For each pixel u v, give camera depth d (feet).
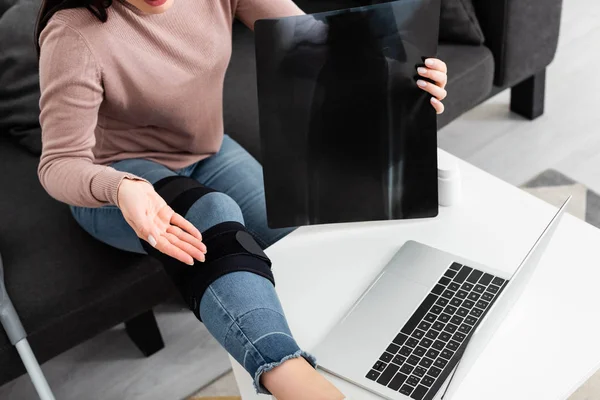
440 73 4.27
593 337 3.79
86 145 4.58
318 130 4.41
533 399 3.57
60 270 5.27
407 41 4.23
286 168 4.49
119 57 4.57
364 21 4.19
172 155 5.28
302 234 4.62
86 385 6.07
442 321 3.91
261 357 3.73
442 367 3.70
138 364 6.16
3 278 5.21
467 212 4.60
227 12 5.04
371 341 3.90
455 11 6.51
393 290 4.13
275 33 4.22
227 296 3.95
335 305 4.17
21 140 6.19
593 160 7.27
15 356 5.13
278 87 4.33
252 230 5.25
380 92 4.34
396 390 3.65
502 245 4.34
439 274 4.16
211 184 5.41
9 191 5.89
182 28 4.78
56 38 4.44
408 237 4.50
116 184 4.11
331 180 4.52
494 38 6.80
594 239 4.32
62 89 4.44
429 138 4.43
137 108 4.87
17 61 6.06
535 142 7.57
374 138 4.43
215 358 6.10
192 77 4.88
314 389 3.58
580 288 4.04
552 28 7.08
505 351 3.78
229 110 6.37
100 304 5.22
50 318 5.11
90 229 5.26
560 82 8.33
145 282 5.32
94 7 4.47
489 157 7.46
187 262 3.93
